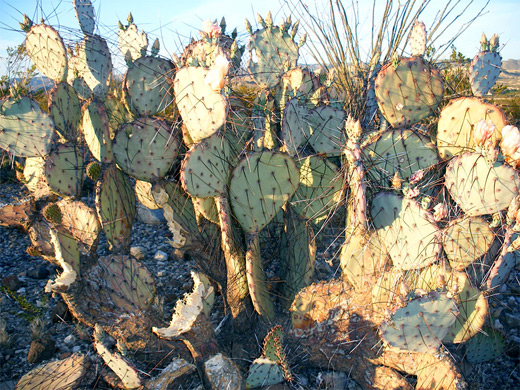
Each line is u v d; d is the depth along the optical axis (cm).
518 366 266
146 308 276
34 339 304
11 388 260
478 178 231
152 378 249
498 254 272
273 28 372
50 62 347
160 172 302
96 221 308
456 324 231
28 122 319
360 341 247
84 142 388
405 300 210
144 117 304
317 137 312
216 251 315
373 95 352
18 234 475
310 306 261
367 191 247
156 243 461
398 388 237
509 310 322
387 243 232
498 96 499
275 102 340
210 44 264
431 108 304
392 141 275
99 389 259
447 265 246
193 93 251
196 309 257
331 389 251
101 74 353
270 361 248
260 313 277
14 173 638
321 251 385
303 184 299
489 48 325
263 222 270
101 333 254
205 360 254
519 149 220
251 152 258
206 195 259
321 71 343
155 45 327
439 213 222
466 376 258
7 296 356
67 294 258
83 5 343
